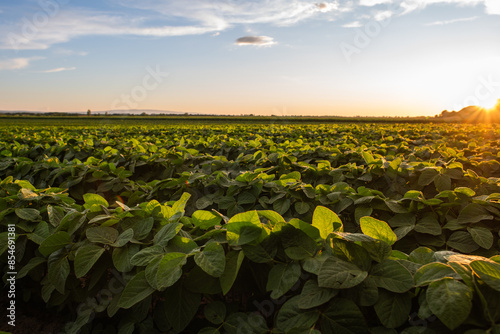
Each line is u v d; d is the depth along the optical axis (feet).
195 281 6.27
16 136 38.78
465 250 9.97
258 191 13.14
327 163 18.11
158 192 16.14
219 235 7.11
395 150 27.89
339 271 5.29
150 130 52.90
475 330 4.45
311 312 5.26
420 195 11.57
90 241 7.84
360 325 4.92
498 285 4.54
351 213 13.01
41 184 19.56
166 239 6.88
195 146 31.17
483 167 19.56
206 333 5.95
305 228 6.46
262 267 6.46
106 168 18.76
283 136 42.47
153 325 6.86
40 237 9.20
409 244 11.03
